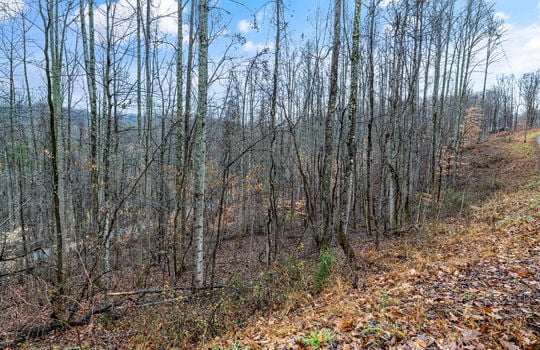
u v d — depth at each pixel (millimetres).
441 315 3725
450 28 17078
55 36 8906
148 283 8555
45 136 13430
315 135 17297
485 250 6367
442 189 17734
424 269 5859
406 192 13328
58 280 6234
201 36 6914
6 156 14578
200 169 7051
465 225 9773
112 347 5410
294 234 14492
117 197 7367
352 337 3566
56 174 6297
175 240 8766
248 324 5492
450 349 3010
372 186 17125
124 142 10117
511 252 5832
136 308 6410
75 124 13125
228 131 11656
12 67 11641
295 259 7789
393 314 3967
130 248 10516
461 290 4410
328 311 4734
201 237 7094
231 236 15602
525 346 2875
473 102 39562
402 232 11133
